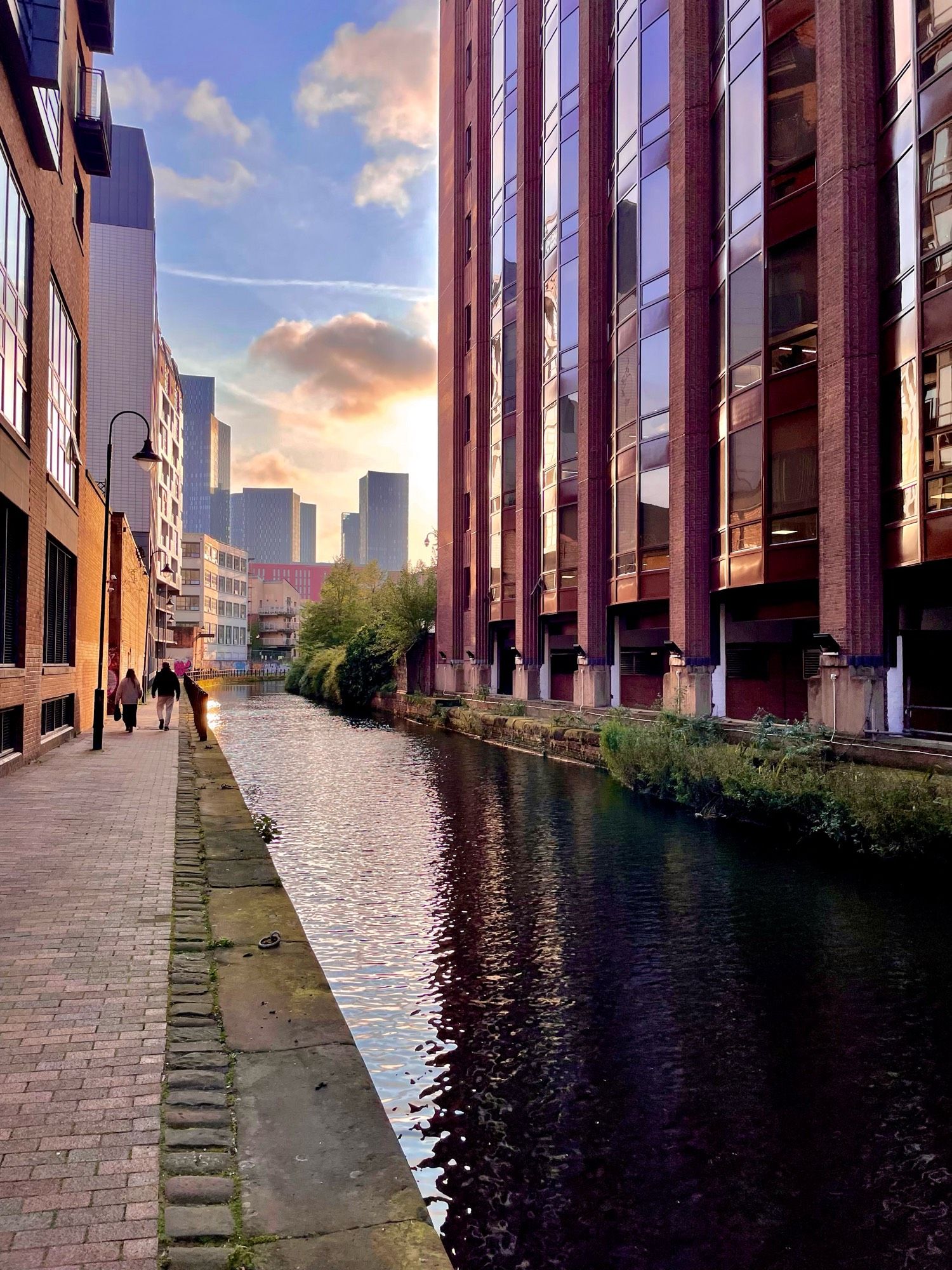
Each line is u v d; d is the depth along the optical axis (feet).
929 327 42.37
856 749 42.57
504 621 107.55
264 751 82.43
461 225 128.26
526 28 100.83
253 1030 13.94
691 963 24.62
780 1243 13.00
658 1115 16.61
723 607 63.05
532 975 23.75
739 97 59.06
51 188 52.11
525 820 46.14
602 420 82.23
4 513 43.14
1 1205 9.11
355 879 33.96
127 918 20.18
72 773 46.57
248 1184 9.68
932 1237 13.12
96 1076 12.20
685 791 49.88
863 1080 17.97
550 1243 13.01
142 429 192.03
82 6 64.28
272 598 484.74
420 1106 16.94
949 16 41.09
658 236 70.69
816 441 51.34
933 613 44.86
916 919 28.27
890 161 46.01
